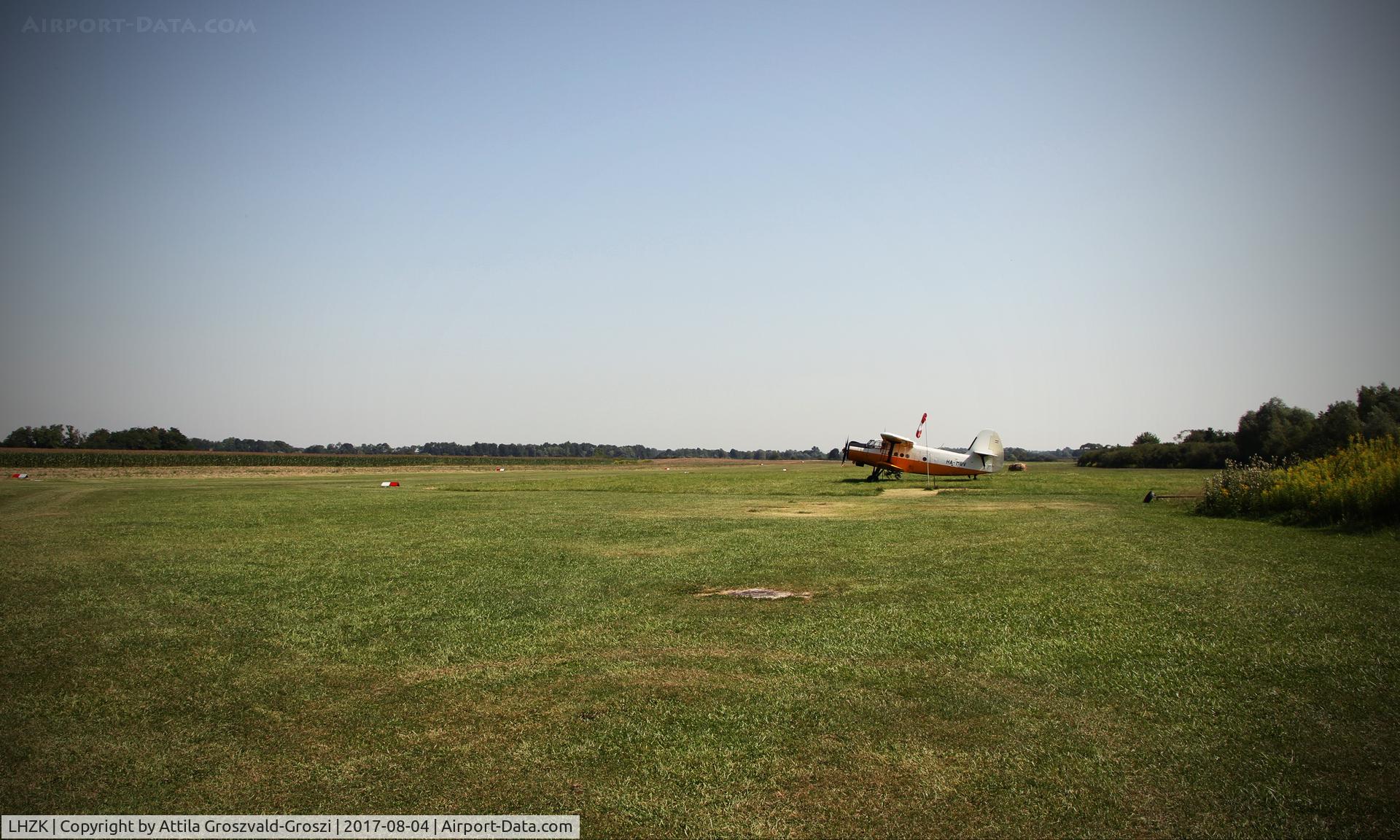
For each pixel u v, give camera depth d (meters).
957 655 6.66
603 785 4.41
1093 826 3.76
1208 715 5.08
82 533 17.05
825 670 6.34
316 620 8.66
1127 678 5.87
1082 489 30.19
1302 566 10.35
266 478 53.97
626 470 77.19
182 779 4.66
